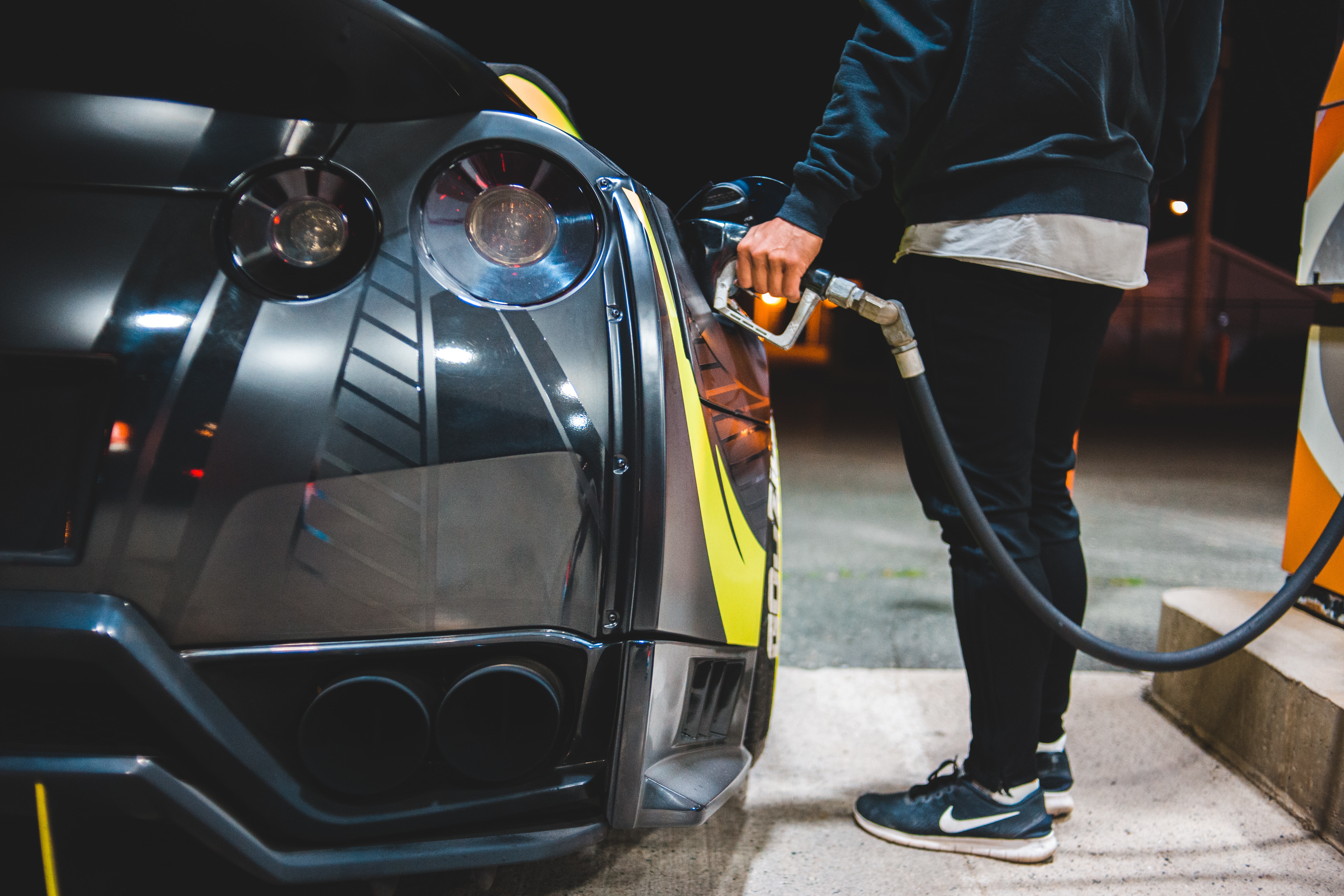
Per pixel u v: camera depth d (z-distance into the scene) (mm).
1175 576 3006
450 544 893
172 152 860
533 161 923
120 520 835
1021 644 1266
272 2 783
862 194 1131
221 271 860
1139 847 1354
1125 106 1167
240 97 869
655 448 934
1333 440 1708
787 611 2555
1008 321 1197
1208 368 15156
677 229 1191
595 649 933
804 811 1442
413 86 875
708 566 1021
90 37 802
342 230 881
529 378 915
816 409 10055
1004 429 1238
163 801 819
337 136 885
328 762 862
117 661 811
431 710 894
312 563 864
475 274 912
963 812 1318
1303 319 19672
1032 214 1132
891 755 1633
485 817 915
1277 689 1489
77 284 846
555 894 1194
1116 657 1210
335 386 871
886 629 2385
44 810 839
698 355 1069
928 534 3639
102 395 843
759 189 1229
